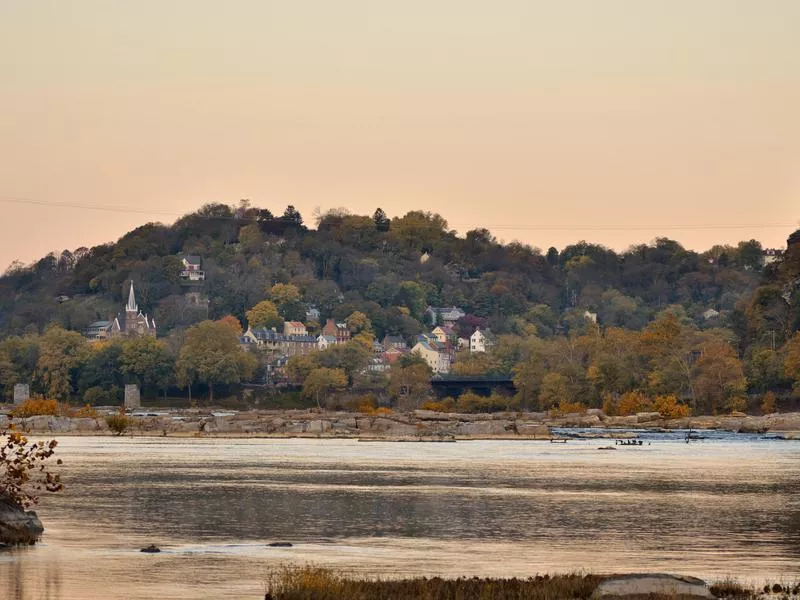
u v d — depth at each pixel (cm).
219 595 18750
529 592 17888
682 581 17688
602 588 17512
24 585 19625
